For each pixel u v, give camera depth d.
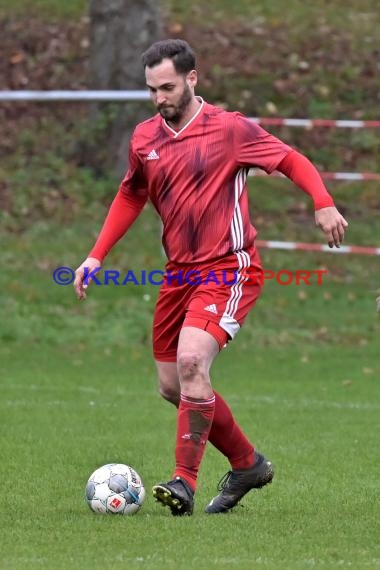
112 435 28.20
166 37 70.31
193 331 18.91
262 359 40.56
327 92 66.69
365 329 44.97
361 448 26.88
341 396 34.34
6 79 66.25
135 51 56.91
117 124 58.06
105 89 57.38
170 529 18.36
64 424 29.53
